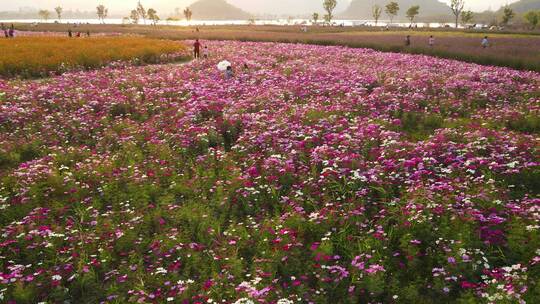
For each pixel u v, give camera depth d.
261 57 31.98
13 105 15.83
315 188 9.38
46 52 30.72
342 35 60.19
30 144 12.35
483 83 20.48
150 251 7.40
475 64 29.56
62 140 13.15
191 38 57.69
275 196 9.35
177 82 21.23
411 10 145.62
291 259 7.02
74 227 8.12
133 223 8.20
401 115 15.35
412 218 7.45
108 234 7.80
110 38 49.62
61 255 7.26
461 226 7.18
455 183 8.85
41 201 9.20
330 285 6.43
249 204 9.08
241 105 16.14
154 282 6.59
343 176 9.51
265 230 7.77
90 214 8.68
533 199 7.98
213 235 7.91
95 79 22.12
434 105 16.45
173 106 16.50
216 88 19.97
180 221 8.49
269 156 11.20
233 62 28.69
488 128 12.88
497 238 7.06
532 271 6.21
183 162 11.48
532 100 16.92
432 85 19.89
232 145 12.91
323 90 19.02
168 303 6.01
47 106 16.50
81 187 9.66
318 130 12.85
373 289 6.18
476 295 5.91
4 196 9.23
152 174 10.30
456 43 43.53
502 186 9.04
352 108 15.62
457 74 23.30
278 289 6.23
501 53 33.12
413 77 22.08
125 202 9.29
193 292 6.27
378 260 6.84
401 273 6.75
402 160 10.12
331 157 10.67
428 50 36.56
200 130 13.27
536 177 9.25
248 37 55.31
